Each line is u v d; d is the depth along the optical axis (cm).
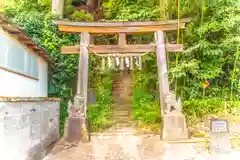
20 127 418
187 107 961
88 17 1321
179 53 994
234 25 928
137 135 829
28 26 1009
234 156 547
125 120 1030
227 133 589
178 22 814
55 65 1003
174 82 996
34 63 729
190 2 1012
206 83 970
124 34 842
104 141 757
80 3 1644
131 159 554
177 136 736
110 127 961
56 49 1020
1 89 463
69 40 1042
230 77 1019
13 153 383
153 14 1207
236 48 959
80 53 819
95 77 1211
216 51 934
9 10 1115
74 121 765
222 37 967
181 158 547
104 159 560
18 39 561
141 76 1144
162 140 737
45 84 889
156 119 950
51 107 715
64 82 1008
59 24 809
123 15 1261
